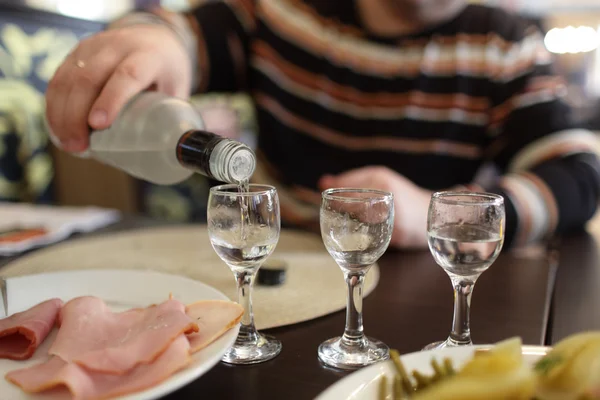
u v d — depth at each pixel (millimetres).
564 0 3416
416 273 735
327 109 1333
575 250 852
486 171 1463
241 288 498
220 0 1396
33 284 596
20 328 460
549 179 932
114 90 599
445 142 1277
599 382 315
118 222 1116
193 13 1338
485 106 1265
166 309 460
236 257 465
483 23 1279
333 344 492
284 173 1356
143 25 877
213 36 1314
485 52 1259
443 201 459
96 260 805
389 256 822
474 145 1290
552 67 1233
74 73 640
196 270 751
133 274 616
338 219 454
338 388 353
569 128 1100
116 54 663
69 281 605
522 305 605
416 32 1289
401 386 354
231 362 462
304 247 872
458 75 1260
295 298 619
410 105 1269
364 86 1305
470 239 445
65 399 374
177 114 578
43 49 1896
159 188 2113
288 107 1358
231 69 1373
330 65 1318
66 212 1203
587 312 581
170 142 556
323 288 656
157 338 406
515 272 735
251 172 508
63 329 449
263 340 503
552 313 580
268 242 467
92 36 725
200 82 1323
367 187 840
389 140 1287
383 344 499
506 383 310
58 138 674
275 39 1359
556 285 677
